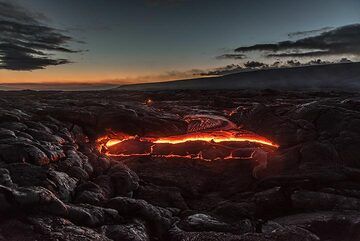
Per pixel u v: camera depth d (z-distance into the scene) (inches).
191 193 611.2
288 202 541.0
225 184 655.1
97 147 768.9
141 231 420.5
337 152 652.7
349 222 444.5
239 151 770.2
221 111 1163.3
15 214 381.4
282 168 633.6
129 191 560.1
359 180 587.2
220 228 450.6
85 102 1063.6
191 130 896.3
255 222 487.8
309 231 427.8
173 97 2052.2
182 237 416.2
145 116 895.1
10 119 715.4
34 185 455.8
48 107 939.3
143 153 805.9
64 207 401.4
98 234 380.2
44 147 570.3
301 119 780.6
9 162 506.6
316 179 585.9
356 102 829.8
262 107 870.4
